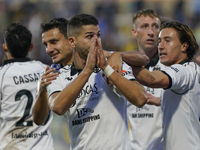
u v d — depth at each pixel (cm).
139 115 1540
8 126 1410
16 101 1410
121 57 1051
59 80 1101
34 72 1462
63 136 2459
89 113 1048
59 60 1302
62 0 4575
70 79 1088
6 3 4622
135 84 978
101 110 1041
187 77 1115
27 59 1497
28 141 1403
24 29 1502
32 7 4562
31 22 4447
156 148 1496
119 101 1056
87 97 1060
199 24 4200
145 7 4344
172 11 4244
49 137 1440
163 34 1192
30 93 1431
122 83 959
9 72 1424
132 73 1102
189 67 1156
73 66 1111
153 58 1550
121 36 4244
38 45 4075
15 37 1463
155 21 1562
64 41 1286
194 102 1134
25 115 1411
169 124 1162
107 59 1105
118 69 1018
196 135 1136
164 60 1199
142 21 1568
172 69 1105
